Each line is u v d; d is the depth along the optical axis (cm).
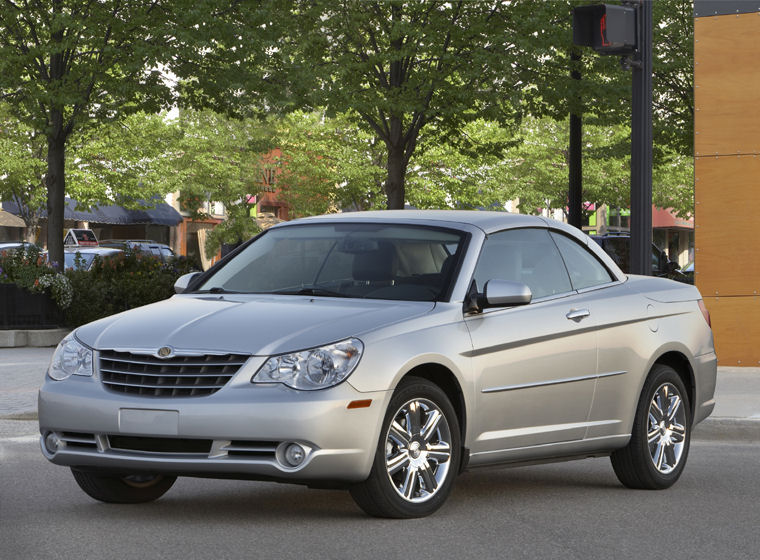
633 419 1440
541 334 1311
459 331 1225
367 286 1273
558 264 1408
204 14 4216
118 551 1039
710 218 2795
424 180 8969
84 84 4316
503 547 1078
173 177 8944
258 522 1177
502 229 1359
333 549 1051
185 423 1098
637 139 2138
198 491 1386
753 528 1198
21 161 8038
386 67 4928
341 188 9094
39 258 3756
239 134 8919
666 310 1511
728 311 2784
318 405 1093
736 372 2641
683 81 5491
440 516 1220
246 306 1222
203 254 11394
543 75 4628
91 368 1169
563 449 1355
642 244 2131
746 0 2759
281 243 1383
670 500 1372
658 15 5328
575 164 4431
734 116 2775
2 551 1039
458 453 1219
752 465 1661
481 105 4734
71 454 1163
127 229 11069
